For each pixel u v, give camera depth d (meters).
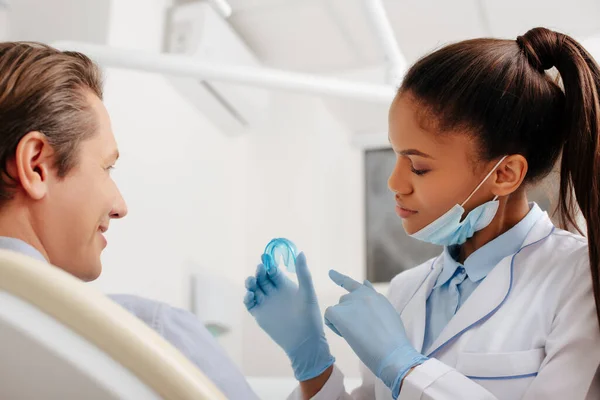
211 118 2.69
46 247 0.77
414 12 2.51
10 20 2.16
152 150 2.25
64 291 0.46
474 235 1.06
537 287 0.98
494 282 1.00
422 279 1.17
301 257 1.11
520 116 0.94
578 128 0.91
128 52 1.41
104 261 1.96
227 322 2.54
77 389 0.45
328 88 1.44
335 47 2.79
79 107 0.78
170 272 2.31
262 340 2.64
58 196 0.76
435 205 0.97
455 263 1.07
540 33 1.00
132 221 2.11
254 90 2.74
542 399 0.84
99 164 0.80
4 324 0.45
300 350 1.11
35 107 0.74
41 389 0.45
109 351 0.46
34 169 0.75
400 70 1.70
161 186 2.30
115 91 2.06
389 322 0.95
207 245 2.61
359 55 2.83
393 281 1.25
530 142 0.96
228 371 0.78
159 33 2.36
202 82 2.40
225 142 2.84
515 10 2.44
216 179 2.73
